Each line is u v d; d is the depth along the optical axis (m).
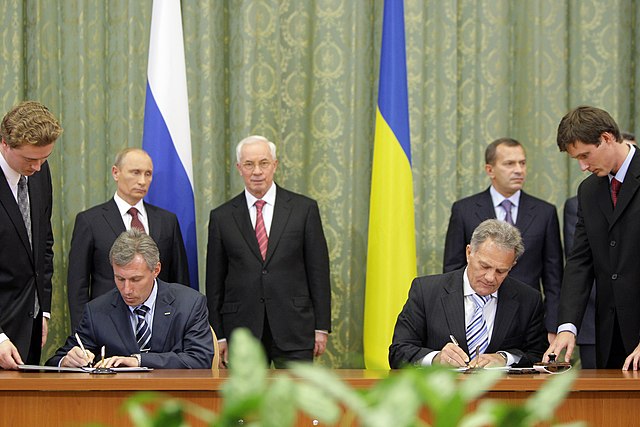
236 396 1.29
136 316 5.63
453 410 1.30
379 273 8.02
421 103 8.84
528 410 1.33
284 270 7.43
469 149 8.96
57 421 4.32
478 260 5.45
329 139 8.83
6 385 4.30
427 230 8.89
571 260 5.81
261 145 7.50
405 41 8.55
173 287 5.73
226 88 8.86
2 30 8.59
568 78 9.08
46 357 8.48
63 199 8.66
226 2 8.88
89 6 8.76
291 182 8.87
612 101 9.00
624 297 5.51
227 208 7.58
